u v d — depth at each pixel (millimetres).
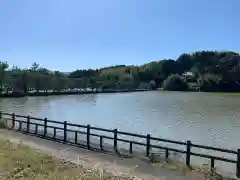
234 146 20000
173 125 29906
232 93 105438
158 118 35625
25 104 53750
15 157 10805
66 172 9094
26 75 82375
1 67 76062
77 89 108125
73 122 31172
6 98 68625
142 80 137750
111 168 11055
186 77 128875
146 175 10633
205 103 60656
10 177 8383
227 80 115938
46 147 14961
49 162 10719
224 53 127500
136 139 21078
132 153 14094
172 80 126438
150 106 53375
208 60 128375
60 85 95562
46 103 57750
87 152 14047
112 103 60500
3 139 15531
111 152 14172
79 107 50531
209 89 116312
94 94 98938
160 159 13125
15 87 80500
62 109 46312
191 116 38062
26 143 15695
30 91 86438
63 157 12594
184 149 18062
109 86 123875
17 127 21953
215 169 11609
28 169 9273
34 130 20500
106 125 29141
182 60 138875
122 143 18625
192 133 25141
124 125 29359
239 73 115250
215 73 120375
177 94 99375
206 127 28719
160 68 139500
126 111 44188
